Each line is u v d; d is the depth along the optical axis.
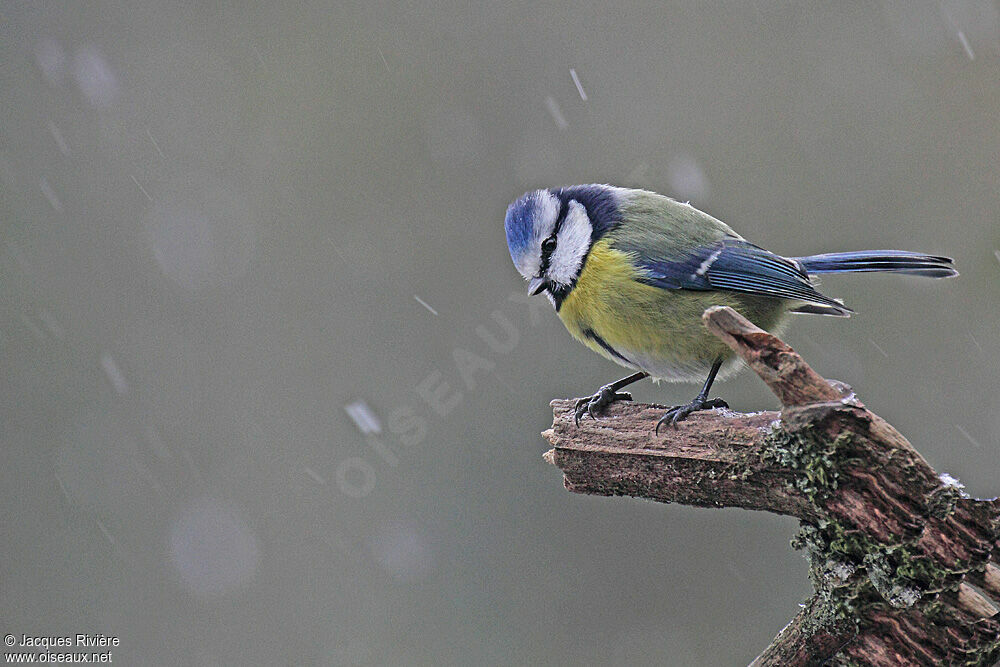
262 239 12.80
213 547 10.95
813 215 12.16
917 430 10.64
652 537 10.58
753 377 10.86
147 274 12.55
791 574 10.30
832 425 4.61
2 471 11.34
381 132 13.26
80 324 12.21
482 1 13.80
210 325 12.25
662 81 12.95
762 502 5.02
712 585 10.41
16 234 12.71
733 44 13.20
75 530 11.05
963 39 12.66
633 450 5.38
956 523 4.53
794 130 12.44
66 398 11.78
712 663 10.07
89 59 13.78
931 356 10.80
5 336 12.02
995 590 4.59
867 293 11.07
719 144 12.82
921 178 12.03
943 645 4.56
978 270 11.28
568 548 10.62
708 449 5.11
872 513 4.61
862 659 4.72
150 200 12.98
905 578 4.57
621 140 12.80
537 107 13.13
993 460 10.26
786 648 4.90
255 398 11.80
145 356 12.03
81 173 13.21
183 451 11.48
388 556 10.77
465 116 13.23
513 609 10.45
